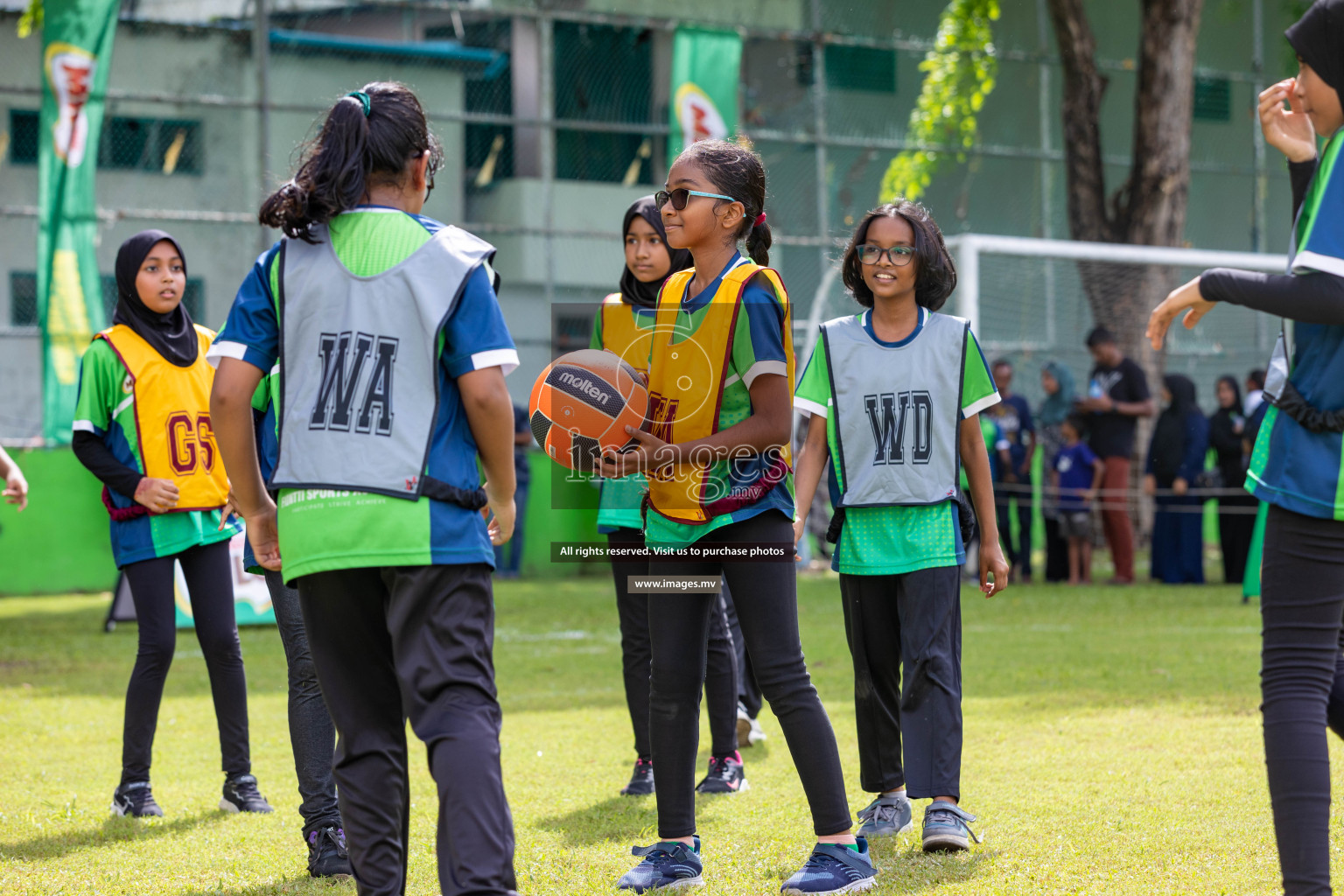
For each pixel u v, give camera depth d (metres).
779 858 5.15
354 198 3.74
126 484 6.17
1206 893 4.41
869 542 5.56
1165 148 23.70
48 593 20.02
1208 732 7.65
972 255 19.08
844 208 24.44
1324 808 3.67
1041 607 15.73
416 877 5.01
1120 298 21.61
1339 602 3.78
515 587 19.91
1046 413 20.02
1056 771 6.63
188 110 21.41
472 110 23.23
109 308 21.14
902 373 5.57
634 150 23.59
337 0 22.17
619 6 23.47
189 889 4.88
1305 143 4.11
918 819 5.96
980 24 24.81
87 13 19.77
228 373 3.74
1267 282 3.73
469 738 3.50
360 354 3.65
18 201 20.97
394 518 3.56
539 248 22.78
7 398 20.16
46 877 5.05
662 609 4.76
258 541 4.00
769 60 23.84
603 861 5.14
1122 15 28.89
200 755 7.83
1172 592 17.42
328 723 5.31
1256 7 27.98
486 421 3.65
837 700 9.37
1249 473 4.00
